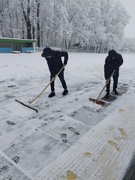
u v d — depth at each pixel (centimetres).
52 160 235
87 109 403
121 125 332
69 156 243
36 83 636
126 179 207
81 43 3466
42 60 1338
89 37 3462
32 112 379
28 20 2714
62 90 555
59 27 2817
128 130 315
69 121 343
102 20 3647
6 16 2823
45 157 240
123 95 518
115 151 255
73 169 221
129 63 1434
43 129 311
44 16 2858
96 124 333
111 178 208
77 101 455
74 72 888
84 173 215
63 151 253
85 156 243
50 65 463
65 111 390
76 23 3319
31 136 289
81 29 3288
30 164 227
